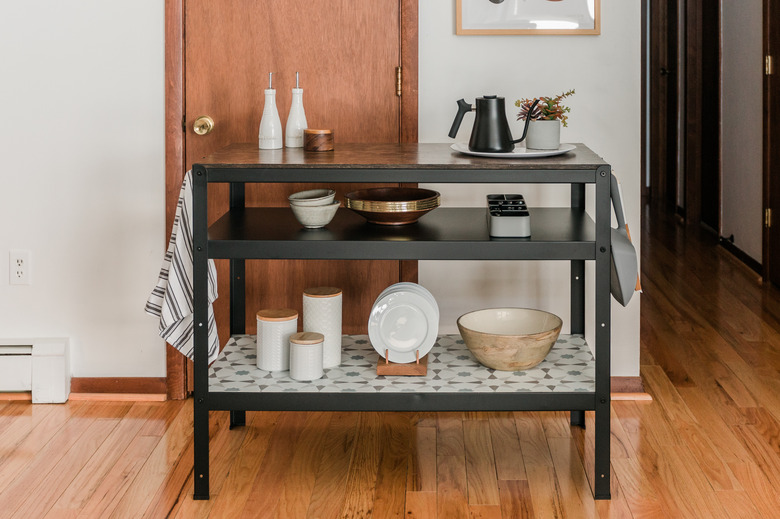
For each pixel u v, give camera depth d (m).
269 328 2.53
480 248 2.30
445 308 3.08
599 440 2.32
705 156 6.08
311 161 2.34
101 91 2.96
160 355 3.08
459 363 2.60
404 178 2.27
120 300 3.06
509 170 2.26
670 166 7.09
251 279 3.08
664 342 3.66
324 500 2.32
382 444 2.68
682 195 6.62
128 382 3.08
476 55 2.95
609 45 2.92
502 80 2.96
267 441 2.70
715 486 2.37
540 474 2.46
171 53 2.95
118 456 2.59
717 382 3.18
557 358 2.63
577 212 2.77
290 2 2.95
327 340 2.57
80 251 3.04
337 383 2.45
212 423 2.85
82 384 3.09
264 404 2.38
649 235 5.98
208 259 2.41
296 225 2.54
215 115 2.99
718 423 2.80
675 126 6.73
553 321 2.65
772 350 3.55
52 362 3.02
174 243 2.51
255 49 2.96
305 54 2.97
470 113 2.97
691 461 2.53
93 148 2.99
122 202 3.02
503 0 2.91
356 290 3.08
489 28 2.92
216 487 2.39
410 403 2.38
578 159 2.36
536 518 2.21
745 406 2.95
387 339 2.54
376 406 2.38
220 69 2.97
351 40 2.96
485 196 3.02
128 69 2.96
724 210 5.61
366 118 2.99
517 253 2.30
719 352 3.53
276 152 2.57
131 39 2.94
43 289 3.06
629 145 2.97
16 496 2.32
